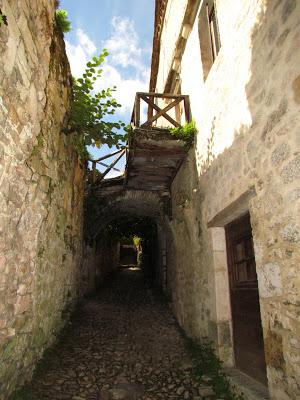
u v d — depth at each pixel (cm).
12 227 280
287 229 241
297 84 232
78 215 708
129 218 1252
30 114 308
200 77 497
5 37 243
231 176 358
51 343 457
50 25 370
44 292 408
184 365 441
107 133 523
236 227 388
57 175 456
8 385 287
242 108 330
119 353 489
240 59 339
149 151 555
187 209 573
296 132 233
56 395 333
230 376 351
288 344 238
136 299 947
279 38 260
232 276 402
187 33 572
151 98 586
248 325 348
